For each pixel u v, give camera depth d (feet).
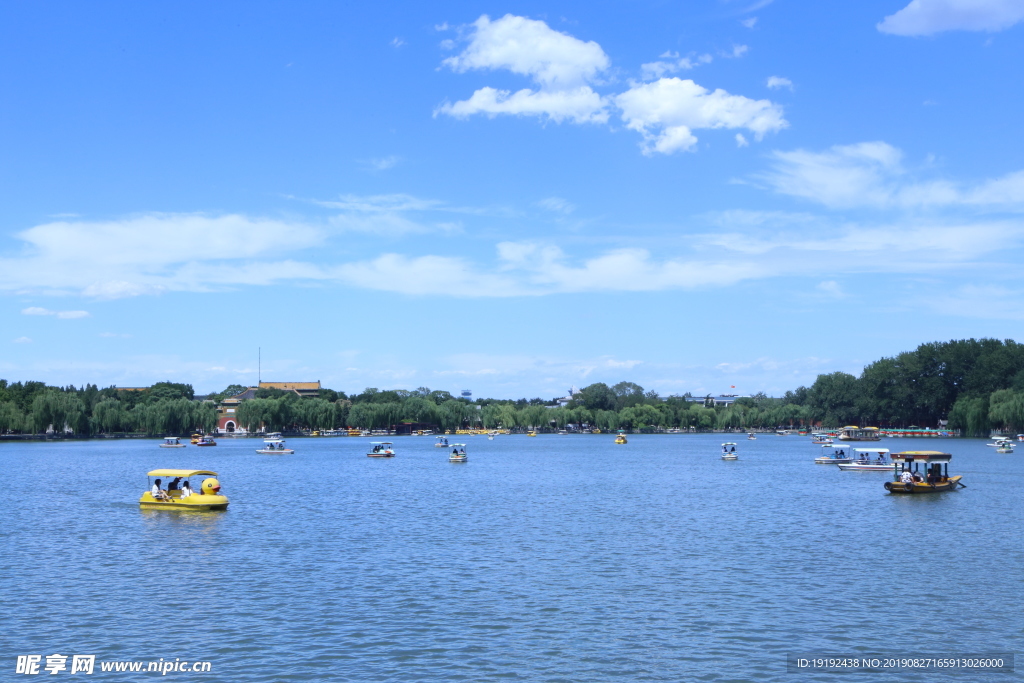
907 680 99.14
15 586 144.15
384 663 103.91
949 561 165.37
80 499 286.66
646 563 163.53
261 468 465.06
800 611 126.72
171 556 171.94
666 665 103.50
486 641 112.27
